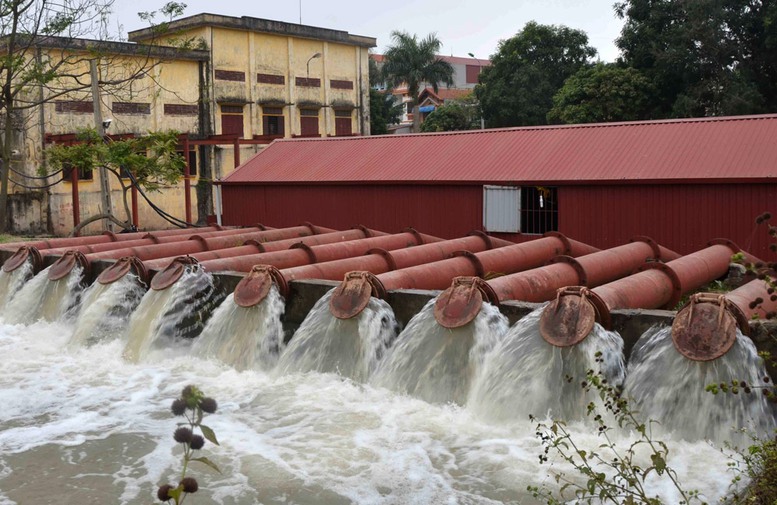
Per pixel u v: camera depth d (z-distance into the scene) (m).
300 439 9.60
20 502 7.92
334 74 48.16
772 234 5.91
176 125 39.75
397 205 23.22
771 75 41.59
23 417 10.61
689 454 8.78
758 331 9.29
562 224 20.25
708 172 18.08
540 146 22.08
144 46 35.84
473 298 11.25
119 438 9.70
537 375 10.11
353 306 12.15
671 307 13.20
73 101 34.78
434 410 10.63
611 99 42.84
